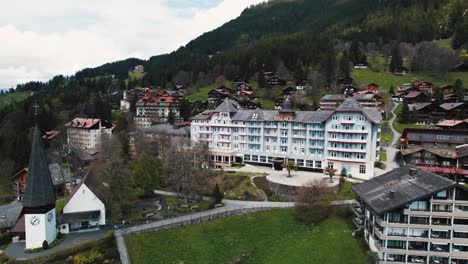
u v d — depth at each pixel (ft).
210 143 420.77
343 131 329.31
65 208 236.02
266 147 387.75
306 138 358.84
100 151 390.21
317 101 597.93
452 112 442.91
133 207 281.95
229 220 254.27
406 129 379.96
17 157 421.59
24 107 613.93
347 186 293.84
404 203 183.32
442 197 185.06
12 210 286.05
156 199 303.07
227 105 416.46
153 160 326.65
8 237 220.02
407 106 488.85
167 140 432.66
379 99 556.92
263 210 266.36
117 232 229.25
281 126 375.25
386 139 437.17
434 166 321.52
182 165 298.97
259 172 354.95
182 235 232.73
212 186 325.42
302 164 361.10
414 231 189.06
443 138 360.28
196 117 427.33
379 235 190.49
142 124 613.52
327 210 252.42
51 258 193.36
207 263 206.90
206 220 251.80
